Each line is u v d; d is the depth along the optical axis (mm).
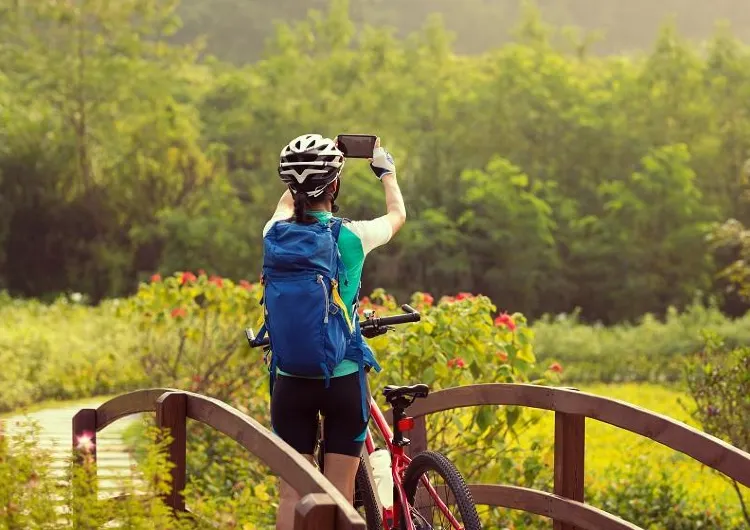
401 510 4516
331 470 4250
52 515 3781
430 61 82000
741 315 66562
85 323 23844
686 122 72438
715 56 75500
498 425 8477
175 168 63281
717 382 9859
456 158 68562
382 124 69000
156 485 3902
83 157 61438
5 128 59250
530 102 69562
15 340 19719
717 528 9273
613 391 26562
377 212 62438
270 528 7062
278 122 67000
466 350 8578
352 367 4211
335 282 4074
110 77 62375
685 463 12883
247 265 61875
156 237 62250
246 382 11953
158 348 13977
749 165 44375
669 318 40906
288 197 4418
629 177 69125
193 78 92812
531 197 62938
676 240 64812
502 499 5672
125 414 4863
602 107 70188
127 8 65000
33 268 60812
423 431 6191
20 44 66688
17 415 15078
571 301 68062
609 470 10984
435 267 62781
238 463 9461
